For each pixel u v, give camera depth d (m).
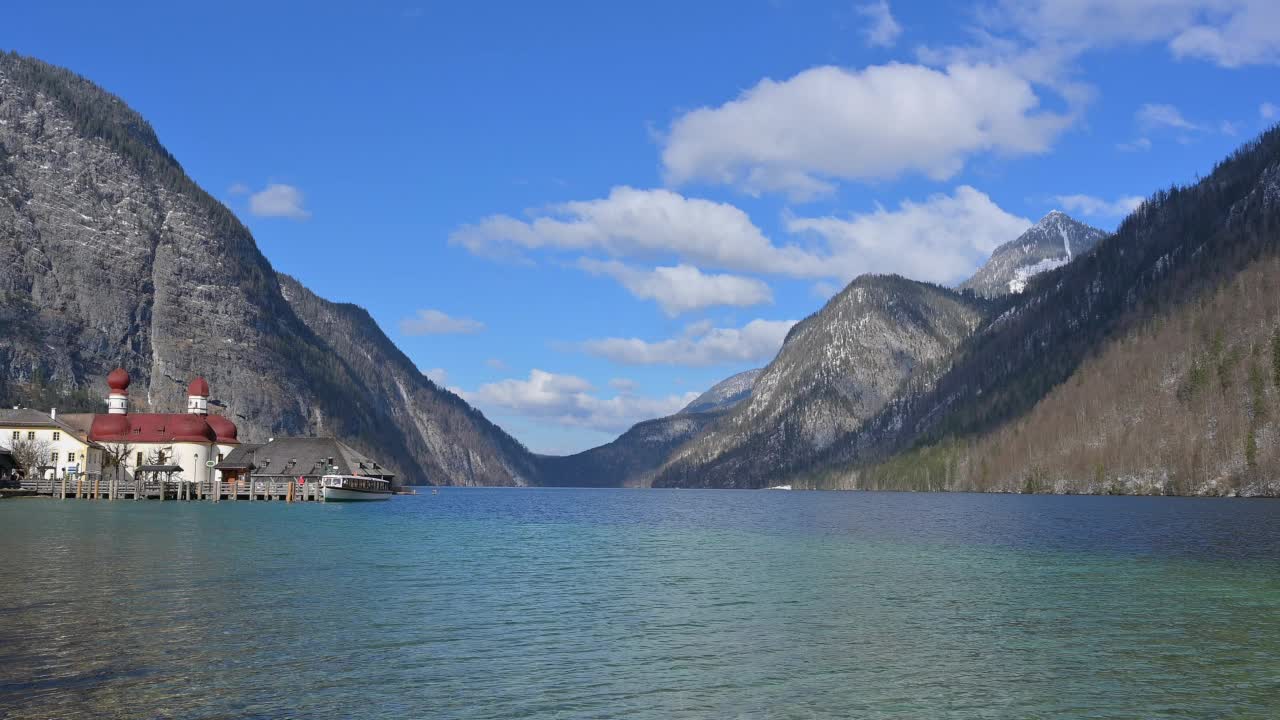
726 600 48.94
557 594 50.50
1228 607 46.91
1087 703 30.27
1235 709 29.70
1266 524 114.81
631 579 57.34
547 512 162.62
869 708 29.66
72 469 181.62
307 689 30.66
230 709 28.47
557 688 31.33
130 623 39.78
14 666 32.59
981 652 36.81
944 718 28.70
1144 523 118.06
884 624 42.41
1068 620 43.44
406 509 158.00
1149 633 40.53
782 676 33.16
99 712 27.92
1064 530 104.44
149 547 69.88
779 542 87.62
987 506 188.62
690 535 98.06
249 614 42.34
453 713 28.56
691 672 33.50
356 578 55.00
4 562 59.34
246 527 94.31
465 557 68.94
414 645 37.00
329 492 167.00
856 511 167.62
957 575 59.75
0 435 182.75
